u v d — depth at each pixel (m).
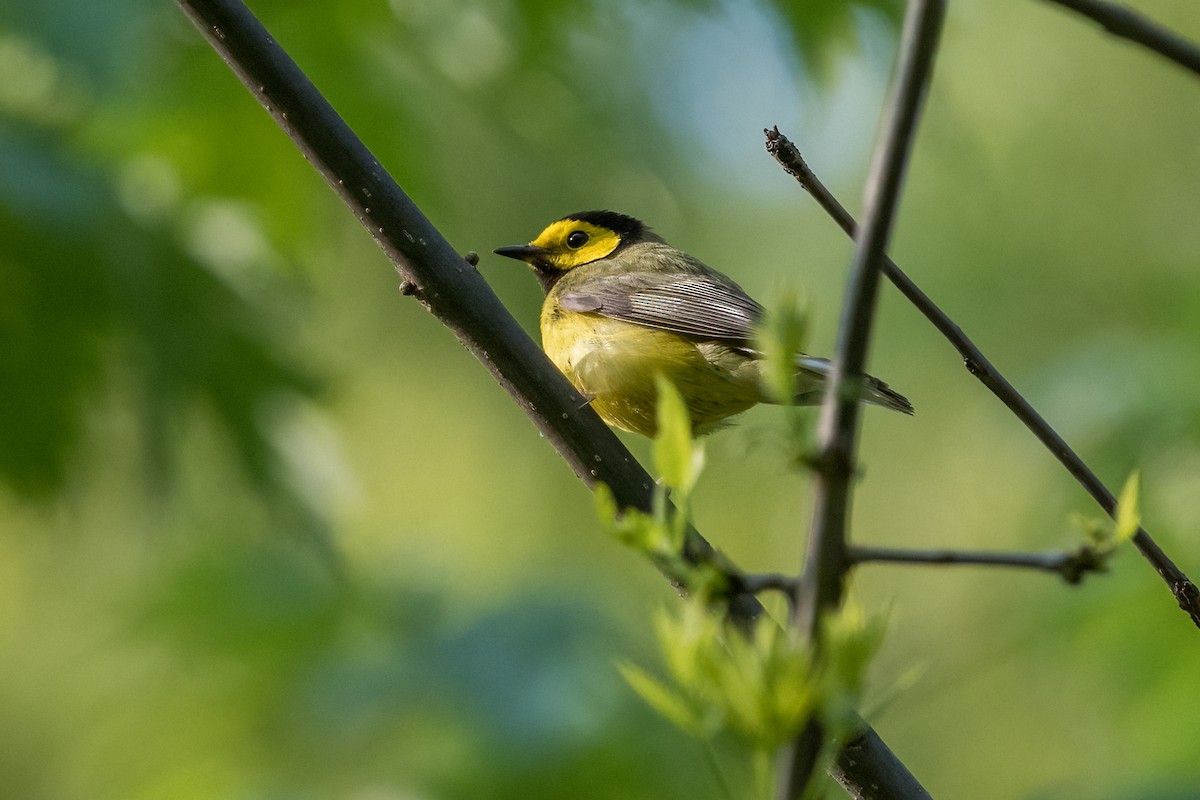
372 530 13.62
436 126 11.38
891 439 13.95
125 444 11.16
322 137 6.49
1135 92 13.77
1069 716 12.70
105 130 10.70
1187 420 11.27
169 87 10.48
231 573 11.34
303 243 11.47
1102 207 13.67
